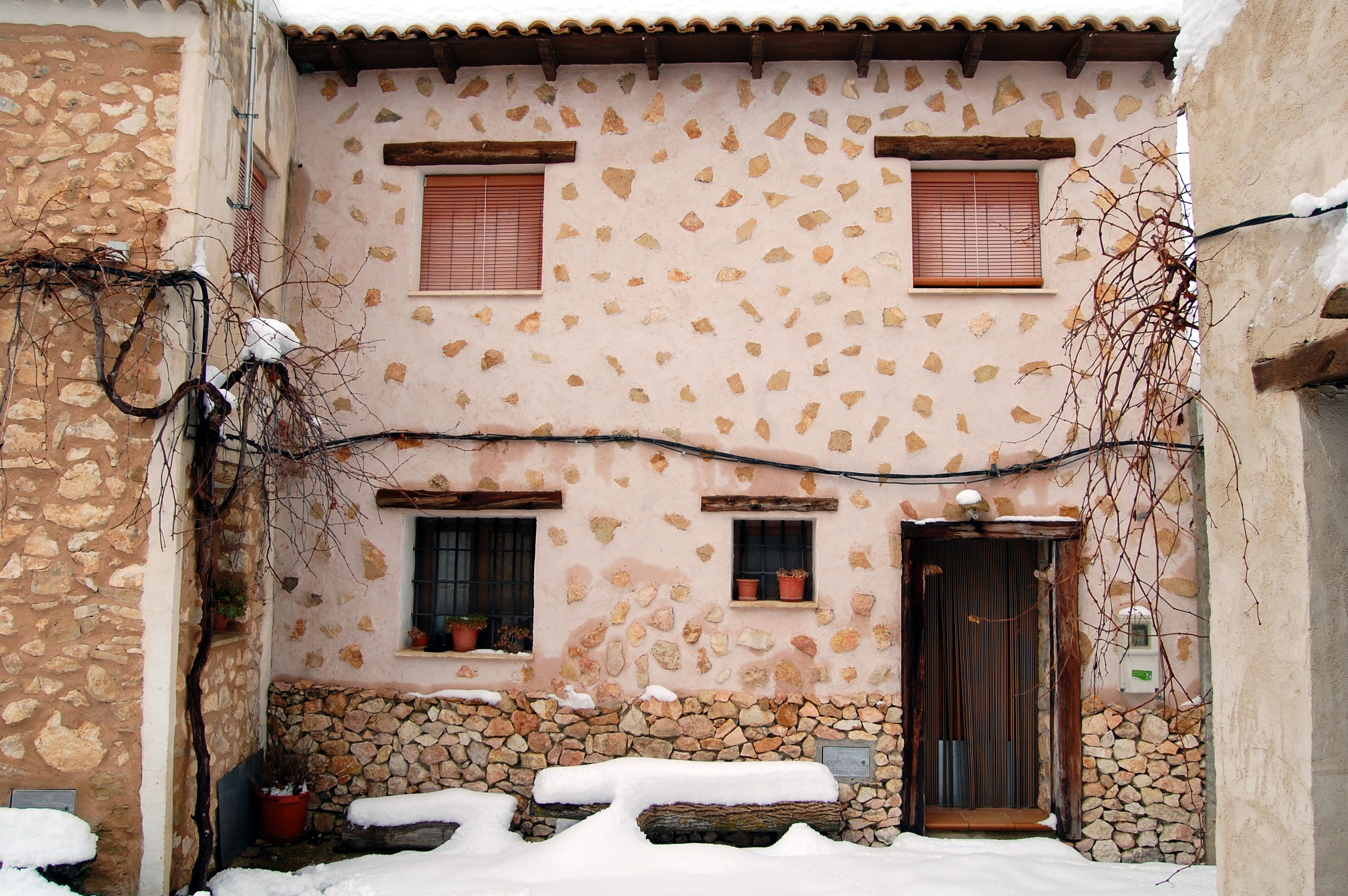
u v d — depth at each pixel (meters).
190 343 4.39
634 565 5.56
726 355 5.64
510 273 5.95
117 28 4.45
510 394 5.70
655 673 5.50
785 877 4.57
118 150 4.40
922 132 5.69
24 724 4.21
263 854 5.15
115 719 4.23
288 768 5.40
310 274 5.84
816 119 5.73
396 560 5.64
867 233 5.66
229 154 4.80
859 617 5.47
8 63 4.42
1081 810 5.32
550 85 5.85
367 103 5.92
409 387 5.74
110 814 4.19
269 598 5.60
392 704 5.54
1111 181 5.62
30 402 4.28
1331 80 2.62
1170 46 5.45
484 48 5.66
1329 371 2.52
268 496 5.18
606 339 5.69
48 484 4.27
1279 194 2.84
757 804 5.14
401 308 5.79
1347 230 2.52
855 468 5.55
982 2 5.32
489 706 5.52
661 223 5.73
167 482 4.28
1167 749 5.32
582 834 4.82
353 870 4.75
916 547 5.52
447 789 5.45
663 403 5.64
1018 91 5.68
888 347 5.59
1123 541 5.41
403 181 5.89
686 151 5.76
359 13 5.60
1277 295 2.83
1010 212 5.81
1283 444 2.79
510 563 5.88
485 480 5.66
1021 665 5.84
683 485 5.59
